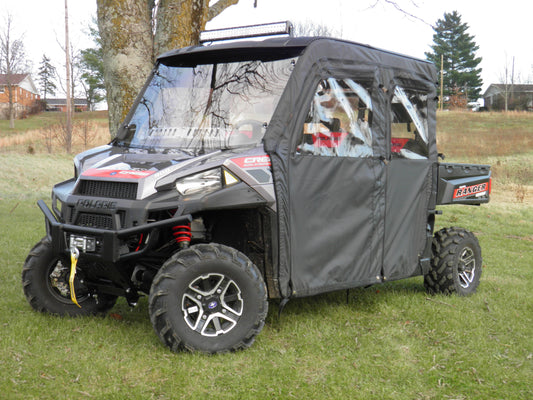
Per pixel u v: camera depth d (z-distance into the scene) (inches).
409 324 190.4
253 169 158.4
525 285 257.8
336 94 181.9
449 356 162.2
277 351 159.0
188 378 137.4
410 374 147.8
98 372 138.6
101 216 153.9
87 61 2618.1
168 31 288.2
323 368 149.3
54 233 158.6
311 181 171.9
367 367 151.1
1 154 898.1
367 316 197.3
